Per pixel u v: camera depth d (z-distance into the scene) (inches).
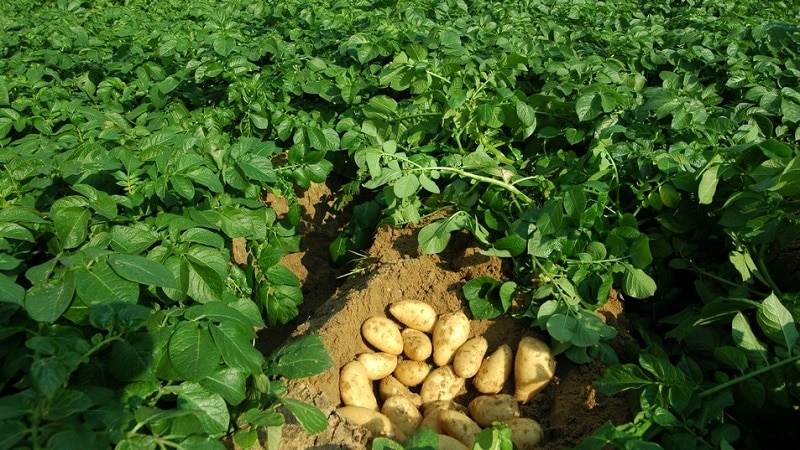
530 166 57.9
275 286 49.1
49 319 30.0
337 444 35.4
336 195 62.3
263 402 36.2
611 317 45.6
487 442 32.8
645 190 49.9
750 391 36.5
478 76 59.4
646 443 32.0
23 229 35.5
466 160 51.6
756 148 44.5
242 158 46.5
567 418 40.3
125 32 83.5
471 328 46.9
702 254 50.1
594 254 45.5
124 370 31.5
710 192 45.2
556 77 62.5
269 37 74.6
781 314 37.6
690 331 43.3
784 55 72.7
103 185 42.7
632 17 96.7
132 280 32.2
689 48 72.7
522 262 47.6
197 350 32.5
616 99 56.1
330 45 76.4
